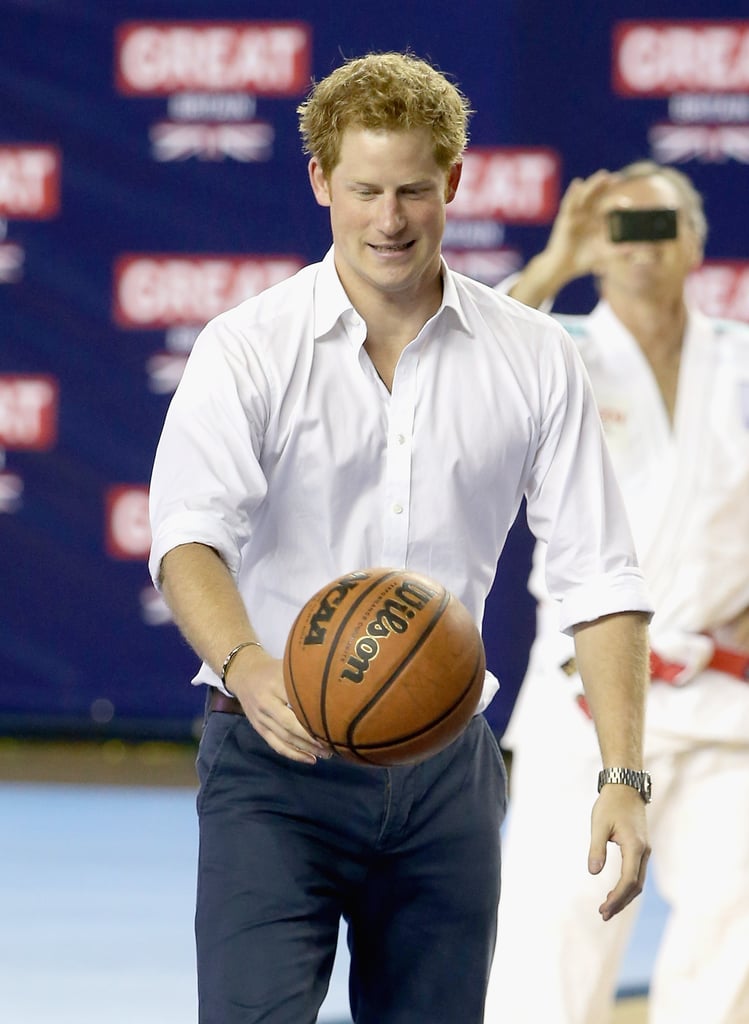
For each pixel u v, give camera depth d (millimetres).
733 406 13086
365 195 7746
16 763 24562
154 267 23875
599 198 14023
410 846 8273
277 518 8266
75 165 23891
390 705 7164
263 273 23688
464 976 8422
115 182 23859
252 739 8203
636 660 8227
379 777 8117
